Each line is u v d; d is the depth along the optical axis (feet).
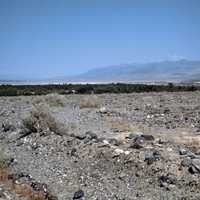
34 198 44.68
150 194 47.06
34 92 253.03
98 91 248.52
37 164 59.16
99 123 95.71
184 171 50.90
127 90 252.01
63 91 256.93
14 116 101.91
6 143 74.02
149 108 127.34
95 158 58.39
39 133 75.20
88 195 47.37
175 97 174.50
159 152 57.11
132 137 70.28
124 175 52.31
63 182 51.93
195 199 45.29
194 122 97.96
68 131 79.71
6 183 48.26
